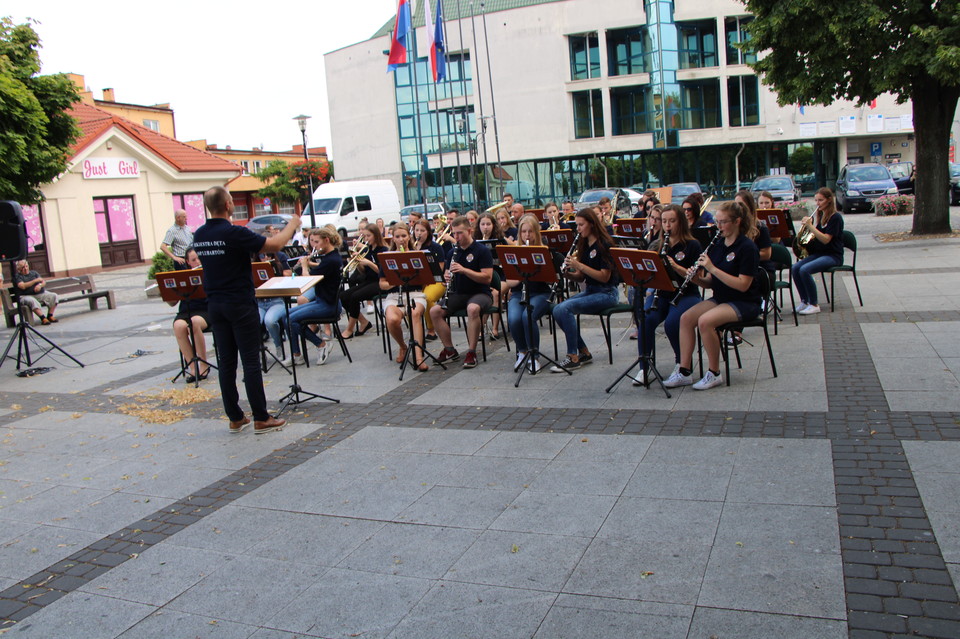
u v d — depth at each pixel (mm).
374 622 3412
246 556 4164
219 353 6320
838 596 3256
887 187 25328
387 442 5840
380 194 29156
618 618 3260
